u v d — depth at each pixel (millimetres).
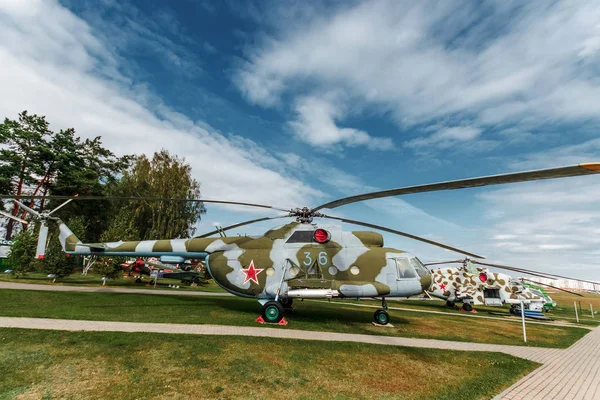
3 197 9789
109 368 5941
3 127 33969
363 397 5418
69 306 11539
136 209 35875
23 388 5078
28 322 8430
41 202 36656
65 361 6098
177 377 5730
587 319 23609
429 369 6988
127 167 43125
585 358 9297
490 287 21406
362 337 9477
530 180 5684
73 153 38062
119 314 10375
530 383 6586
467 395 5715
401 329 11273
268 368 6371
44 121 36656
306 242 12164
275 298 11125
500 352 8828
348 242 12211
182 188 38469
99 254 14344
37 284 18156
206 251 12977
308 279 11117
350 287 11289
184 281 27328
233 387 5488
